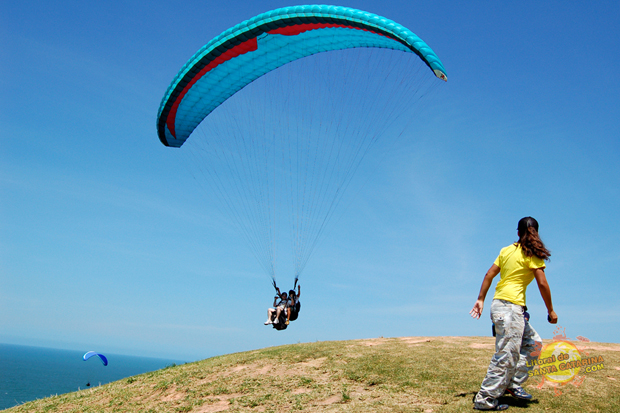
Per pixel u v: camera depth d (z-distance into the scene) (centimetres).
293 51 1335
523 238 560
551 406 598
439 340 1184
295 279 1285
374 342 1215
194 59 1265
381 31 1051
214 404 834
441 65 938
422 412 611
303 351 1124
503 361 559
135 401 965
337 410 675
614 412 577
